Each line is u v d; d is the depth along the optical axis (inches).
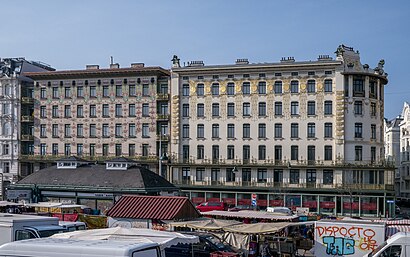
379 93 2987.2
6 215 1035.3
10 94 3469.5
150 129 3161.9
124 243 551.5
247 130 3014.3
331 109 2886.3
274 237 1309.1
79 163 2504.9
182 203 1381.6
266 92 2989.7
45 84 3395.7
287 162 2928.2
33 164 3422.7
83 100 3302.2
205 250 1078.4
